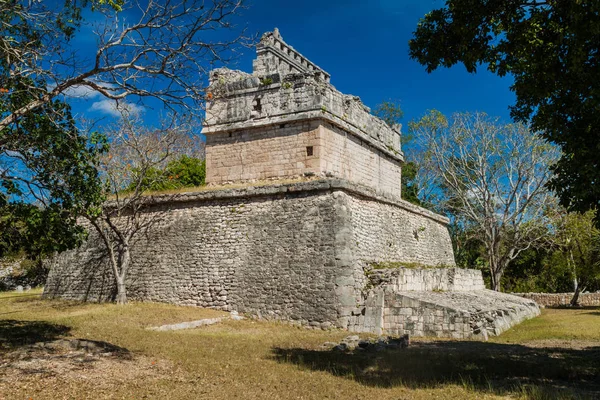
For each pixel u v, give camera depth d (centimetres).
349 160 2292
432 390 886
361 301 1772
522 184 3528
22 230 1274
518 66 1050
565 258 3400
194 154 3675
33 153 1162
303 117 2111
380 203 2236
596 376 1009
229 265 1958
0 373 884
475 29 1104
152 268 2139
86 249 2395
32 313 1888
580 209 1084
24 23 1077
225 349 1246
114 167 2338
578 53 948
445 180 3975
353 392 870
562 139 1069
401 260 2314
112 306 1980
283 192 1936
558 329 1812
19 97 1096
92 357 1055
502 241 3919
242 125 2247
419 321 1653
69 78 1074
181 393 834
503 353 1282
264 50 2408
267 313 1822
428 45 1184
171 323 1652
